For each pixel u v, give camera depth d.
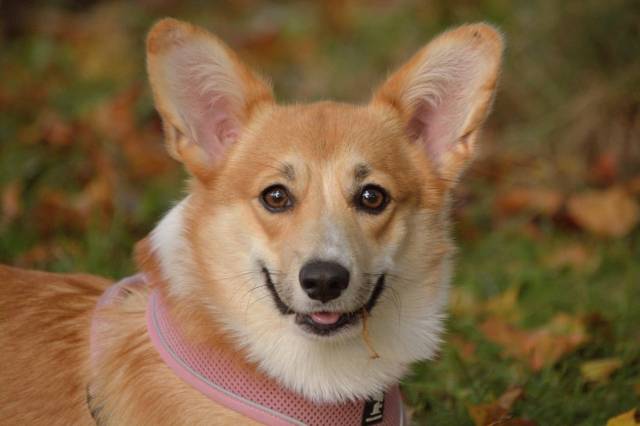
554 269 8.16
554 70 10.62
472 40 5.18
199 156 5.04
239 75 5.16
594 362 6.38
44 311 5.09
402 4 12.96
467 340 6.83
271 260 4.76
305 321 4.67
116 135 9.79
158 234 4.99
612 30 10.32
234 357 4.71
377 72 12.02
